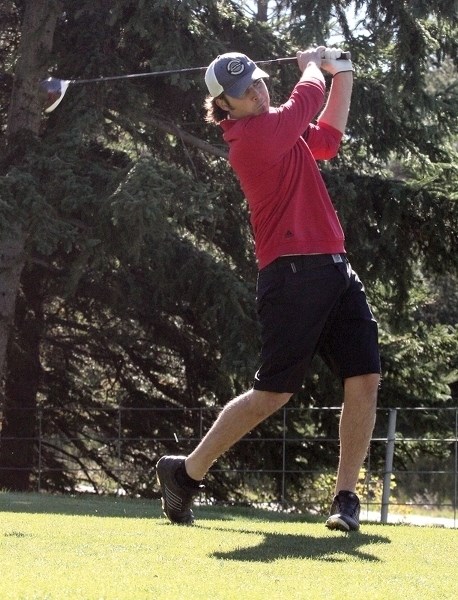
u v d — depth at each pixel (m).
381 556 8.84
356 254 34.94
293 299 9.93
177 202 28.70
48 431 39.19
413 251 36.03
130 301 35.25
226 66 9.88
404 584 7.29
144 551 8.48
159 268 32.88
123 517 13.05
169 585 6.70
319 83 10.34
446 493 55.53
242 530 10.59
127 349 38.88
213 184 36.12
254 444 37.38
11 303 33.81
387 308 37.09
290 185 9.97
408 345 38.53
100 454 39.59
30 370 37.97
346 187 33.16
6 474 37.28
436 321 52.44
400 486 56.06
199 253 33.12
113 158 35.03
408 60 32.50
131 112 31.77
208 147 33.94
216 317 32.62
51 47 32.28
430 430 38.94
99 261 29.36
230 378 36.00
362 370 10.36
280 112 9.98
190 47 30.58
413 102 33.41
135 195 27.33
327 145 11.35
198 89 31.25
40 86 16.91
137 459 39.41
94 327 38.25
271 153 9.85
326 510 33.03
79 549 8.48
